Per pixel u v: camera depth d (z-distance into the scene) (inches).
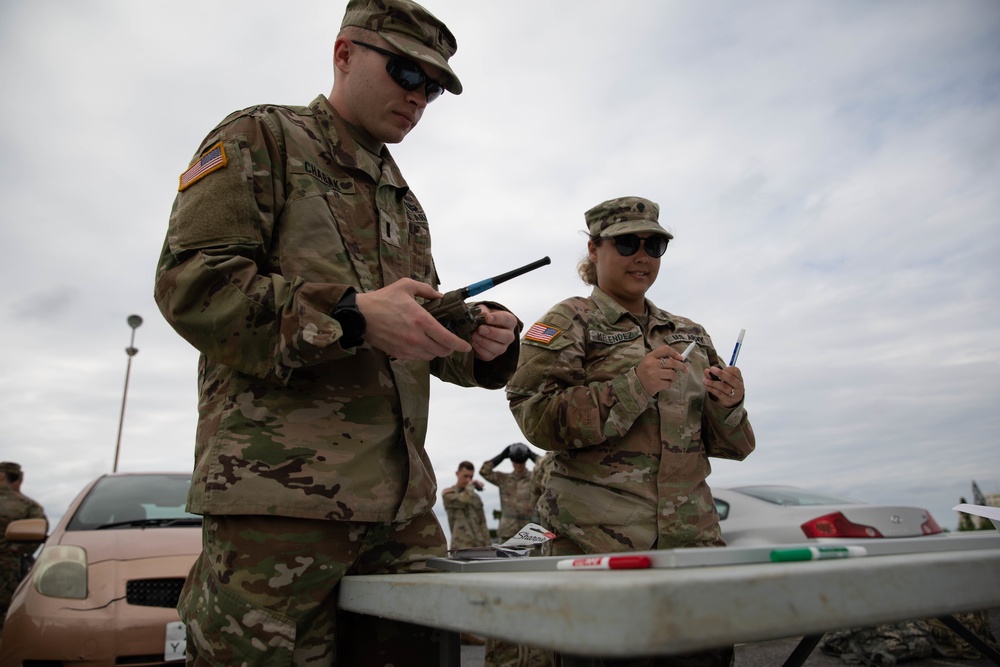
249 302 44.9
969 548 43.8
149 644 117.0
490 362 61.7
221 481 46.2
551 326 94.3
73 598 119.6
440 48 61.0
